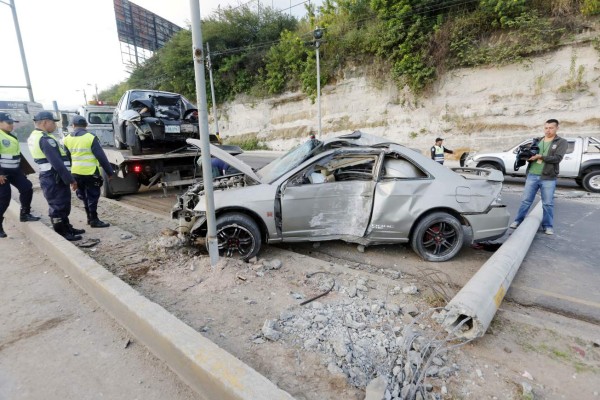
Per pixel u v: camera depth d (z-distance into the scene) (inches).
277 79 876.0
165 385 83.5
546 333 103.2
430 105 628.4
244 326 105.3
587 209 272.2
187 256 162.4
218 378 74.3
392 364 86.6
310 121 844.6
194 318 109.8
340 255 174.7
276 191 158.6
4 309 118.8
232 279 134.7
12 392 81.4
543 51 513.3
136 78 1310.3
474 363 89.4
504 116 555.5
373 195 160.1
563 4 489.1
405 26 621.3
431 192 159.0
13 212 229.1
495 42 549.6
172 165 304.0
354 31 698.2
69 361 92.4
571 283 142.3
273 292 127.4
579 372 86.6
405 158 165.0
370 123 720.3
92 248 176.6
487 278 111.5
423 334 100.6
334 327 103.3
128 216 249.1
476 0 554.6
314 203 160.2
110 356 94.3
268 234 159.5
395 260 167.2
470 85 581.0
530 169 204.7
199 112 127.8
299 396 76.4
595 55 477.1
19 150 198.8
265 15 986.7
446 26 577.0
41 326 108.5
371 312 112.3
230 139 1042.7
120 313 108.7
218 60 1016.2
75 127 206.1
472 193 161.0
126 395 80.4
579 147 354.6
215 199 153.0
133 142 285.0
